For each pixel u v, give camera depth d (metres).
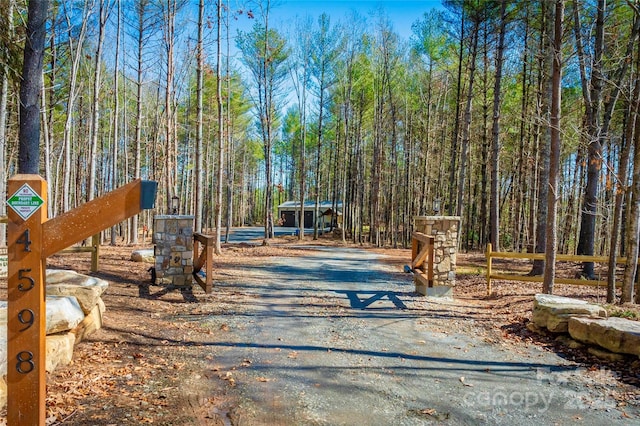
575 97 15.93
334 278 10.52
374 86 25.14
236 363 4.55
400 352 5.07
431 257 8.06
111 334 5.20
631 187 6.96
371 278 10.73
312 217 46.62
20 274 2.44
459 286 9.95
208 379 4.08
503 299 8.10
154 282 7.99
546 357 4.95
